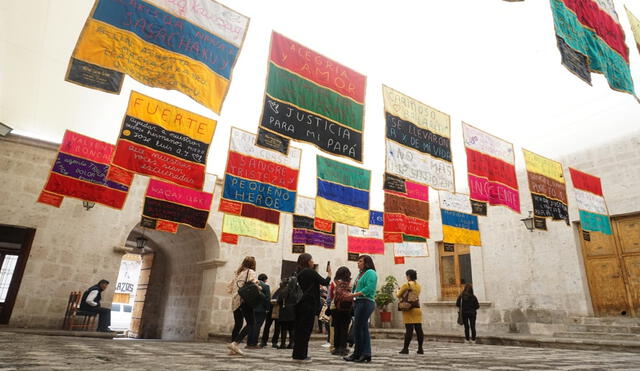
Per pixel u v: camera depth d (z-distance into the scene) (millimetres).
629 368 4348
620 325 9250
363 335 4789
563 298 10688
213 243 12383
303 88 6145
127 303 25734
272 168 9266
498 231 12562
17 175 10008
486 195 8352
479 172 8445
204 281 12461
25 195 10000
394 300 14953
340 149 6238
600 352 7156
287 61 6090
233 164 8766
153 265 15539
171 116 7578
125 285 25969
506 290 11961
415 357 5762
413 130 7410
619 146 10453
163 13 4910
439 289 13859
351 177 9977
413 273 6703
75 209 10523
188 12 5098
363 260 5316
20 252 9867
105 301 10438
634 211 9938
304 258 4961
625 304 9828
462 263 13500
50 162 10453
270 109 5707
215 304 11734
